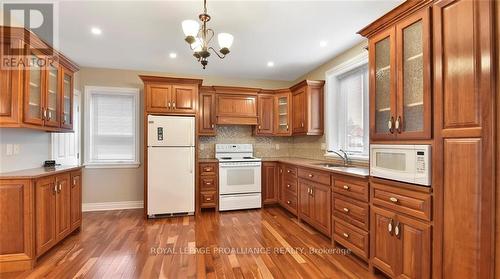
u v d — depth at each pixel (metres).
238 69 4.40
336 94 3.99
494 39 1.27
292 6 2.37
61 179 2.73
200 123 4.40
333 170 2.71
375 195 2.13
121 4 2.31
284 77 4.98
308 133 4.05
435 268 1.59
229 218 3.79
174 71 4.50
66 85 3.17
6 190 2.21
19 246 2.22
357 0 2.27
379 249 2.08
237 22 2.67
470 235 1.38
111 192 4.29
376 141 2.14
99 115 4.30
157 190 3.78
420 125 1.75
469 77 1.38
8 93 2.24
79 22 2.64
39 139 3.07
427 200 1.65
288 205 4.01
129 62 3.98
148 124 3.75
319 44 3.29
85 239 2.93
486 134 1.29
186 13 2.47
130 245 2.77
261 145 5.07
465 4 1.40
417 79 1.77
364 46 3.18
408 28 1.84
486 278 1.30
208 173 4.14
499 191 1.26
